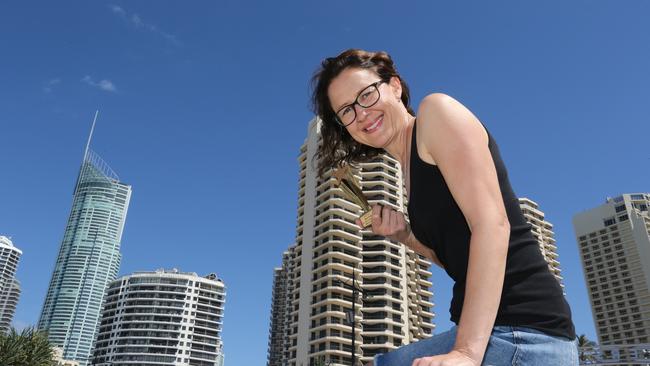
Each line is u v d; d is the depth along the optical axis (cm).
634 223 16625
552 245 15125
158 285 19025
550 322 127
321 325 9944
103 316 19362
